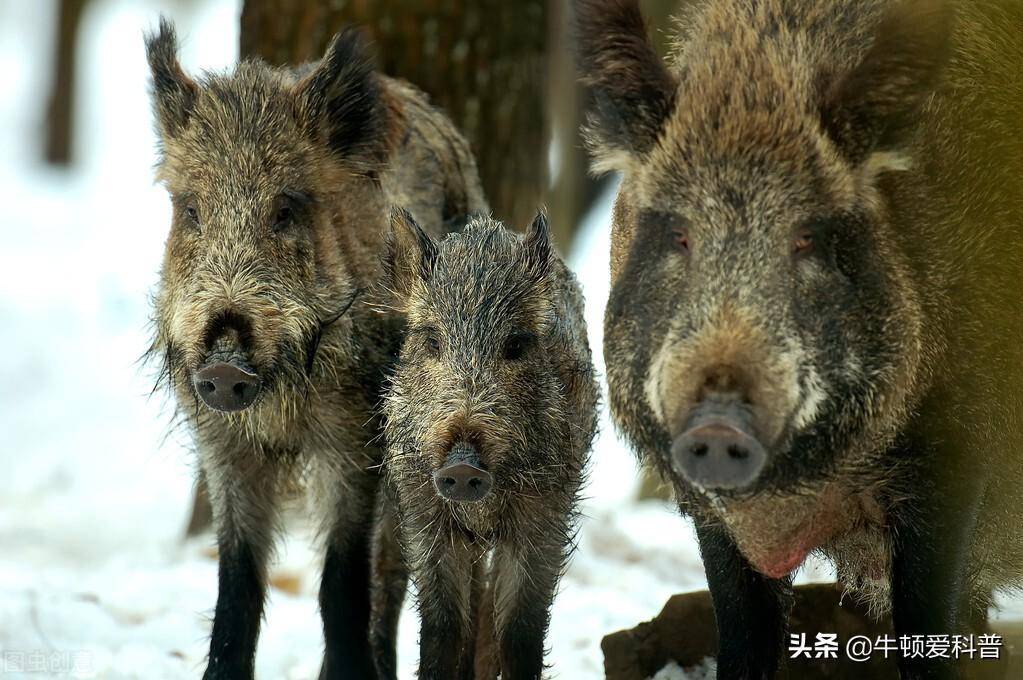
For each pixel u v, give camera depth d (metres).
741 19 7.18
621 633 8.48
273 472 9.02
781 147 6.46
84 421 20.11
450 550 7.88
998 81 7.44
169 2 52.84
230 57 43.62
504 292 7.71
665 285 6.52
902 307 6.63
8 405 20.61
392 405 8.09
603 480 17.55
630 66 6.79
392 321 9.01
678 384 6.05
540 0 12.80
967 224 7.06
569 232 19.73
